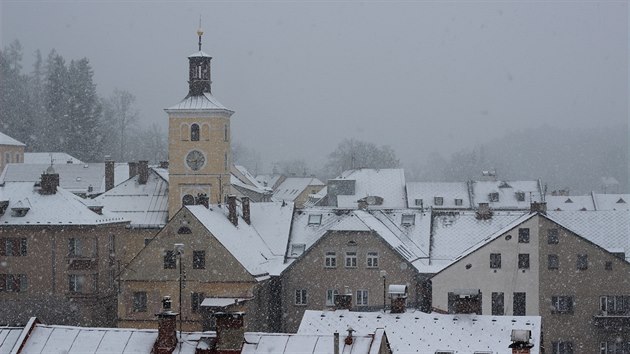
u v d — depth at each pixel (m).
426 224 140.25
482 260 123.44
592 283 123.19
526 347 60.81
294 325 128.88
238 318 57.72
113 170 180.88
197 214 123.50
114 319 137.50
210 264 121.50
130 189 159.38
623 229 138.50
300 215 141.38
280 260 133.00
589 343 123.25
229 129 164.75
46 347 59.69
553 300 123.31
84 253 130.38
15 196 133.00
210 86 163.62
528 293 123.00
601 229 138.88
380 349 58.09
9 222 129.88
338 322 81.00
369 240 127.69
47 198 132.62
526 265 123.25
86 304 130.00
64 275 130.12
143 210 155.88
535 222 123.50
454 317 79.94
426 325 79.38
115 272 139.38
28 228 129.75
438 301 123.25
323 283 128.38
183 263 121.88
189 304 121.75
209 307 75.06
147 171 161.25
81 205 133.12
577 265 123.25
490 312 123.44
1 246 130.38
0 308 130.00
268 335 59.03
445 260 134.75
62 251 130.12
